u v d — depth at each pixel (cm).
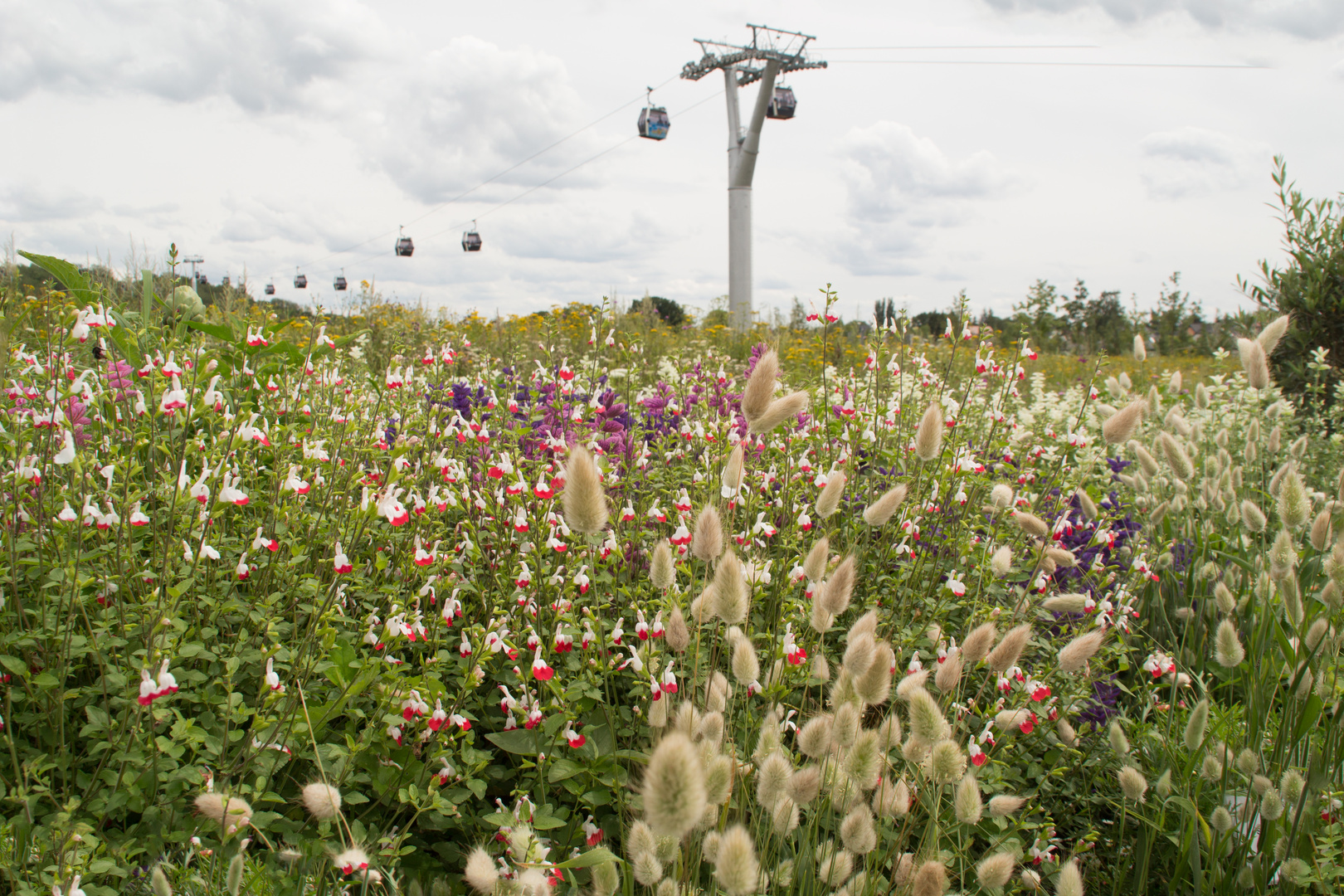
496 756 290
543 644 299
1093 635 231
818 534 408
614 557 324
